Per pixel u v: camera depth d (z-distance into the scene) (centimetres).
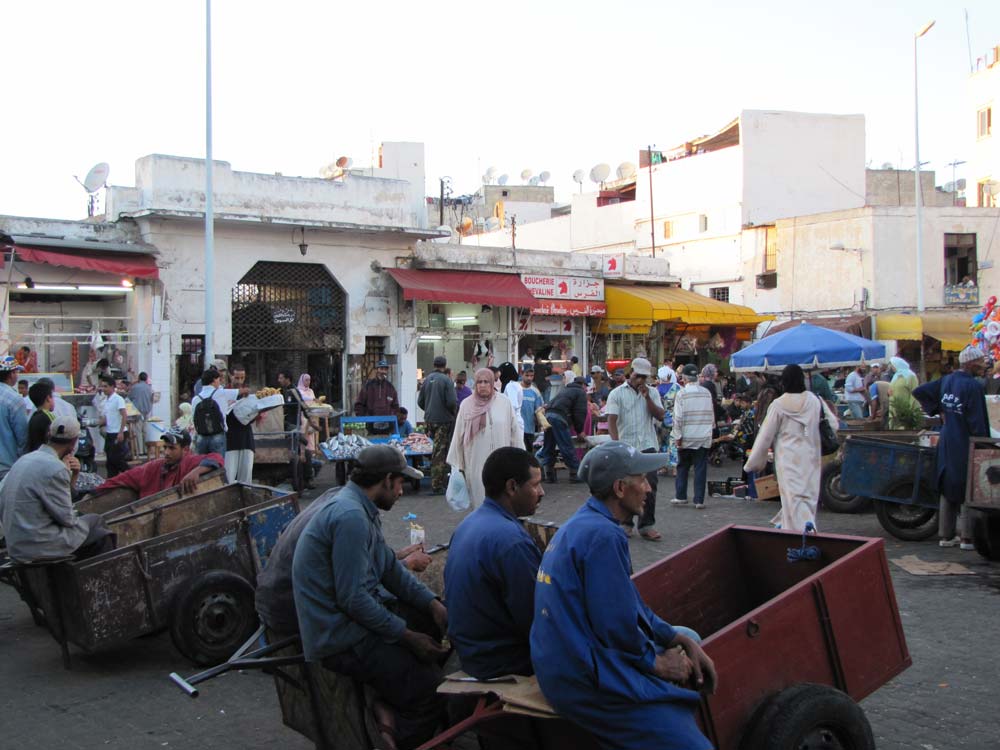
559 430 1471
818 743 377
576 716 337
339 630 419
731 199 3512
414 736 435
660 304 2683
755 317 2969
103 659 671
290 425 1582
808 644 404
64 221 1866
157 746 509
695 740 337
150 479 834
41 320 1881
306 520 464
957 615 710
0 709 570
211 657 639
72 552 627
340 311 2245
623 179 4250
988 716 515
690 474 1595
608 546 347
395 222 2308
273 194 2100
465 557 398
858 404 1991
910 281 3186
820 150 3622
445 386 1374
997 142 3925
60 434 633
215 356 2022
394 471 452
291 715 473
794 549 480
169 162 1953
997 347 1504
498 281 2464
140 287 1925
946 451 926
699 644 362
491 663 389
